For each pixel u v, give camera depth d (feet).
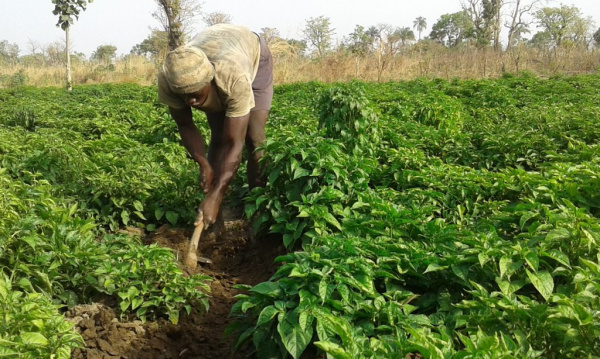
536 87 54.49
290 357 11.53
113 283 14.85
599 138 29.43
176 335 14.30
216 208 15.30
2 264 13.69
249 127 19.35
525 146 27.09
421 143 28.73
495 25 143.84
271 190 19.24
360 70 85.71
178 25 100.94
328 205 17.89
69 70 84.89
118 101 48.16
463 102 49.47
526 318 10.96
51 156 23.03
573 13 175.11
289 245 17.70
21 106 42.88
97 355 13.07
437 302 13.12
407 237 15.53
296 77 84.28
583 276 11.84
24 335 10.57
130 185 20.79
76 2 85.56
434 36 247.09
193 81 14.34
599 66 78.02
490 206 18.94
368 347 10.48
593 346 10.02
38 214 16.24
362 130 24.81
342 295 11.46
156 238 19.80
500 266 12.37
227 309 15.80
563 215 14.49
